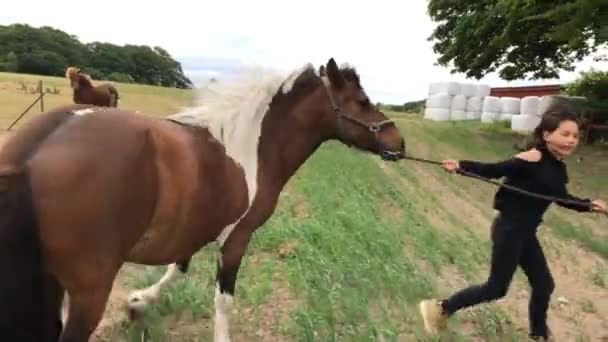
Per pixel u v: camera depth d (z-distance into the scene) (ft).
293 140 15.53
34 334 9.66
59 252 9.89
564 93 96.58
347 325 17.24
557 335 18.53
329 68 15.87
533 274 16.40
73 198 9.90
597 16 61.82
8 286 9.30
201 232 13.03
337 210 30.60
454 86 119.03
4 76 116.06
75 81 25.88
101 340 15.53
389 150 16.42
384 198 37.96
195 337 16.11
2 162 9.86
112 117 11.16
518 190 15.26
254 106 14.21
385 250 24.34
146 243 11.91
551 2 70.23
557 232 32.37
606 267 26.96
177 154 11.88
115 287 19.54
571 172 58.08
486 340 17.40
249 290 19.10
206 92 13.97
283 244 24.44
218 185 13.00
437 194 43.27
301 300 19.15
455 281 22.79
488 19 81.20
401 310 18.81
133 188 10.81
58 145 10.16
